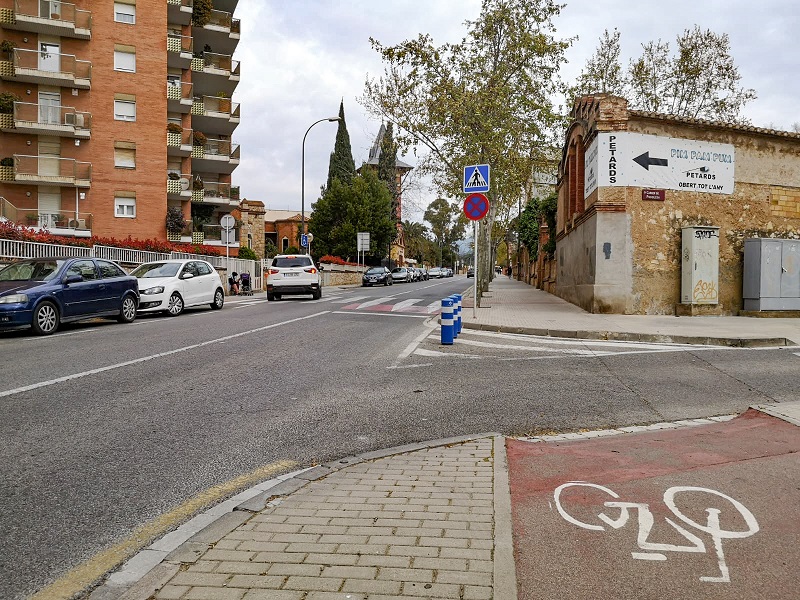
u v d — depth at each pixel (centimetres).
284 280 2436
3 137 3406
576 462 457
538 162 2359
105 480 427
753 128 1717
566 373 844
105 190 3619
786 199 1764
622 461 459
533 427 578
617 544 318
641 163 1662
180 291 1764
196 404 646
